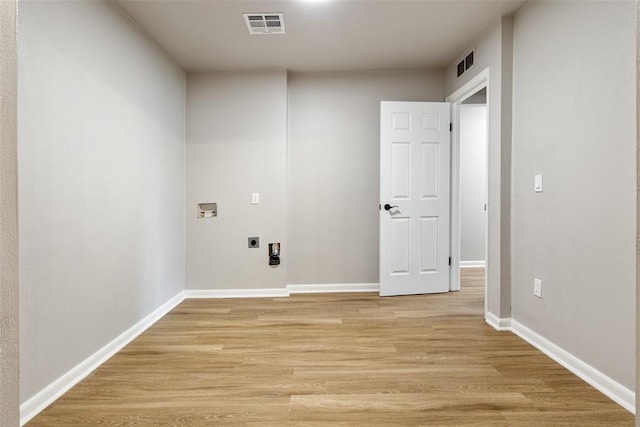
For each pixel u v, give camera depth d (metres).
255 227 3.92
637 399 0.70
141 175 2.90
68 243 2.00
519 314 2.72
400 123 3.84
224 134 3.89
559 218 2.26
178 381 2.04
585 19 2.03
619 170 1.81
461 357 2.34
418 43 3.33
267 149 3.90
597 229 1.95
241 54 3.49
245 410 1.75
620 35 1.80
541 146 2.44
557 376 2.08
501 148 2.81
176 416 1.71
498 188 2.84
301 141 4.04
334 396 1.88
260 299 3.78
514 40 2.77
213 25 2.91
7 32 0.66
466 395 1.88
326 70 3.99
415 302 3.62
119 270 2.56
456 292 4.01
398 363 2.26
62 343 1.95
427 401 1.82
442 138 3.91
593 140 1.98
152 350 2.48
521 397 1.86
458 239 4.06
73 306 2.04
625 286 1.78
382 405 1.79
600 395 1.88
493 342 2.59
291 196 4.05
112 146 2.47
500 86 2.81
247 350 2.47
